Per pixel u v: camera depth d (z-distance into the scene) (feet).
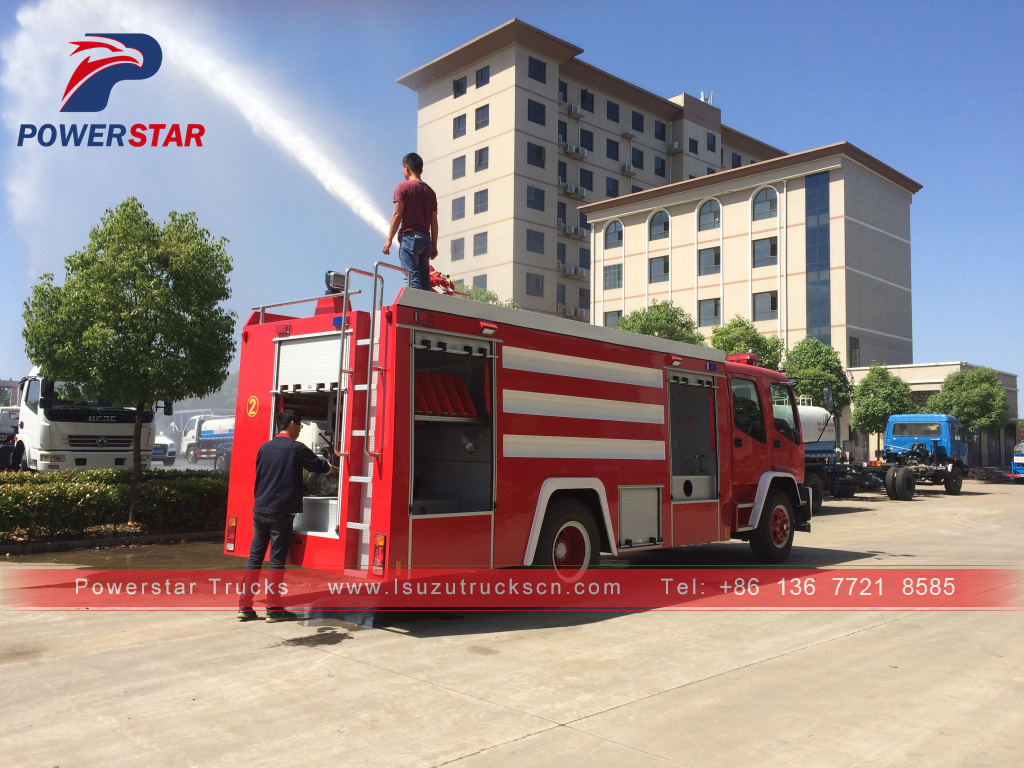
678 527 27.71
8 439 73.05
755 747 12.55
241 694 14.85
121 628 19.99
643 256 159.12
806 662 17.51
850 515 57.82
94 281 33.73
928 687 15.74
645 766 11.75
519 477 21.88
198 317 35.35
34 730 12.94
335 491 21.13
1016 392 160.97
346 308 20.07
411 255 24.14
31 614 21.44
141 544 34.06
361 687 15.37
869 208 139.64
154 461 112.47
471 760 11.89
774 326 139.03
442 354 20.58
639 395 26.48
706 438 29.73
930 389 130.21
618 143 180.86
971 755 12.34
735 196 146.10
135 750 12.12
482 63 164.45
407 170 24.67
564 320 23.86
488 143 161.99
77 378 33.83
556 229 165.07
